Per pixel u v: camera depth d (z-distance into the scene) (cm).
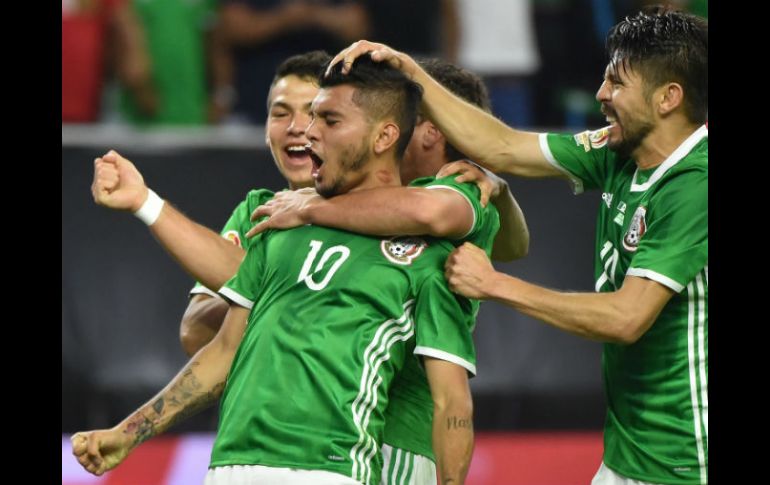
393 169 1384
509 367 2336
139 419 1410
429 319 1338
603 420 2336
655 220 1426
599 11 2980
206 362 1433
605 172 1530
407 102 1366
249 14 2967
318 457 1287
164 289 2370
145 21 2906
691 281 1424
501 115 2967
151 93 2917
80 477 2192
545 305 1362
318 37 2997
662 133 1455
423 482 1438
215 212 2417
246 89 2975
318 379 1305
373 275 1339
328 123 1359
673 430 1442
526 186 2455
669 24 1450
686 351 1434
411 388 1424
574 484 2231
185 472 2209
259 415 1309
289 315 1342
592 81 2986
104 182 1448
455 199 1359
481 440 2298
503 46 2992
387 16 3006
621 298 1388
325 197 1391
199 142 2464
